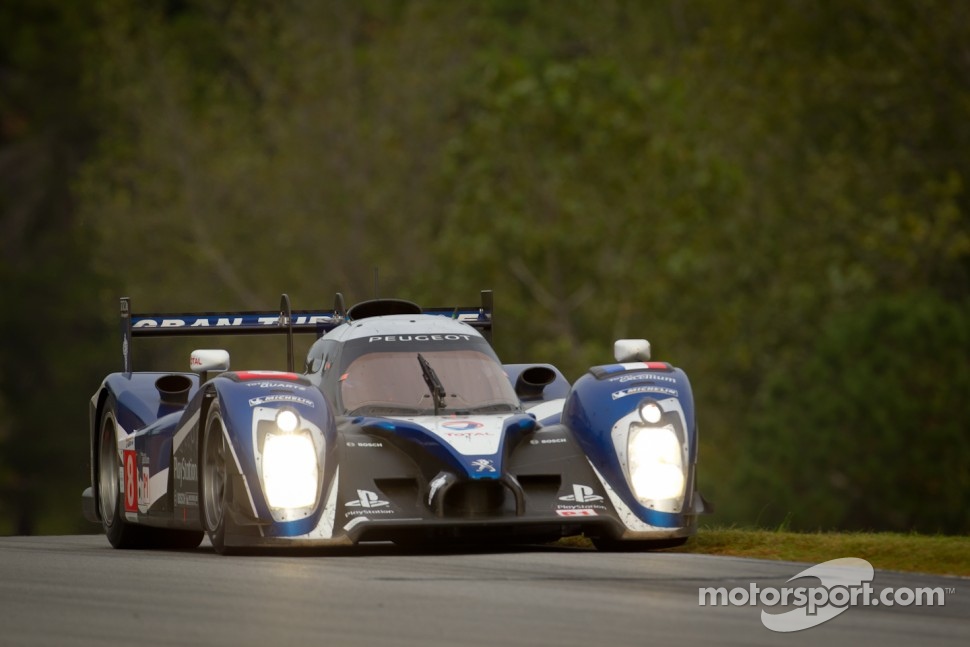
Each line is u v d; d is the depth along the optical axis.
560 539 32.53
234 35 177.00
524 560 27.03
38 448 173.88
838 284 121.00
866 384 88.38
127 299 37.34
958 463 87.81
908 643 18.61
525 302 126.88
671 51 154.62
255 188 152.88
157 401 35.38
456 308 37.56
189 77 161.25
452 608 20.89
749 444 90.31
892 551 26.84
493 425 29.69
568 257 121.38
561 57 173.50
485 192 123.25
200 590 22.89
